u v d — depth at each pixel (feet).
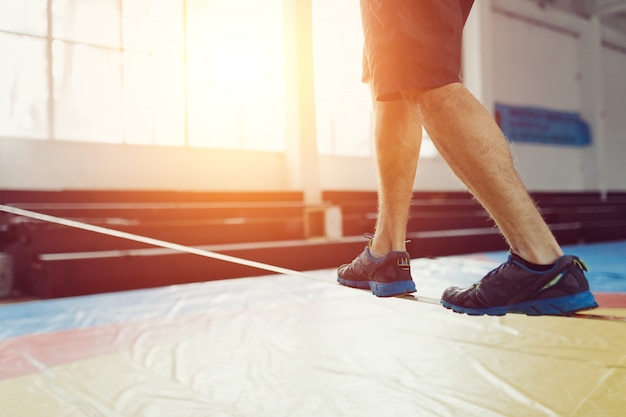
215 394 4.81
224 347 6.61
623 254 20.07
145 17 19.39
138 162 19.20
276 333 7.31
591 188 35.12
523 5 32.14
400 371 5.32
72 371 5.67
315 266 16.02
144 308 9.79
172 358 6.14
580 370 5.12
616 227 28.07
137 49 19.21
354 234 19.70
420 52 3.13
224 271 14.14
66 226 13.46
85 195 16.60
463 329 7.10
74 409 4.50
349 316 8.35
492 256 19.08
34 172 16.99
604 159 35.91
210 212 17.20
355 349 6.27
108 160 18.53
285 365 5.70
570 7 34.12
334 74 24.97
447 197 26.40
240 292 11.50
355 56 25.57
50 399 4.77
